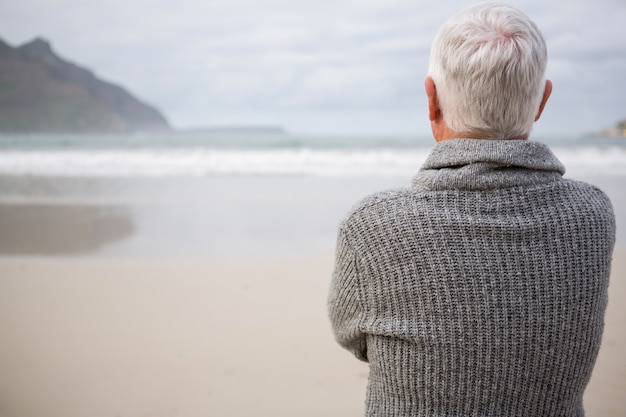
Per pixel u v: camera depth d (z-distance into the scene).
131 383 2.96
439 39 1.18
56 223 7.20
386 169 13.45
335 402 2.76
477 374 1.12
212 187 10.37
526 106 1.14
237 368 3.12
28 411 2.67
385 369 1.19
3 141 33.41
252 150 18.98
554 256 1.11
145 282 4.73
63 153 16.83
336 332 1.32
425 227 1.12
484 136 1.17
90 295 4.41
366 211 1.18
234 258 5.50
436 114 1.23
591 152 17.19
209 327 3.71
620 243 5.77
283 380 2.97
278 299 4.27
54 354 3.32
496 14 1.16
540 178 1.14
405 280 1.13
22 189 10.16
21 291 4.52
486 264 1.10
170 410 2.69
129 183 10.97
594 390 2.76
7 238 6.41
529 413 1.15
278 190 9.95
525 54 1.11
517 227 1.10
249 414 2.65
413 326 1.14
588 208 1.15
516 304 1.10
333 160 15.50
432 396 1.15
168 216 7.64
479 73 1.11
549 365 1.13
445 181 1.13
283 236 6.47
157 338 3.54
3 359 3.25
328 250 5.83
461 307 1.10
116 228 6.93
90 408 2.71
